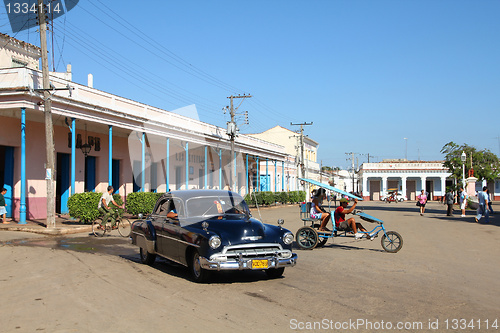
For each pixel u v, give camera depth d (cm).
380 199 6462
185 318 563
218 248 744
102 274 827
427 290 734
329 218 1249
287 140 5938
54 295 662
